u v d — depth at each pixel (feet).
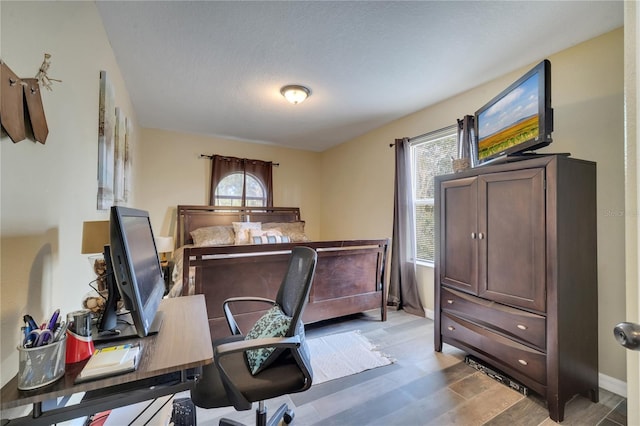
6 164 2.69
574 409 5.58
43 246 3.42
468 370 6.92
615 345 6.14
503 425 5.13
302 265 4.62
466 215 7.11
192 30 6.43
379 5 5.65
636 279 1.72
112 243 2.68
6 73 2.63
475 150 8.14
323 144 16.89
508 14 5.88
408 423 5.17
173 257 12.12
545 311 5.46
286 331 3.98
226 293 7.72
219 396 3.64
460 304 7.24
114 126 6.88
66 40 4.11
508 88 6.51
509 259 6.12
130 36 6.61
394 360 7.39
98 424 3.80
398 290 11.66
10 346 2.73
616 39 6.29
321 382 6.44
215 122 12.95
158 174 14.15
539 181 5.59
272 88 9.44
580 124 6.79
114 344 3.09
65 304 4.05
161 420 3.84
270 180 16.74
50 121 3.60
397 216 11.75
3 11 2.63
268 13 5.89
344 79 8.79
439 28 6.35
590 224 5.91
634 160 1.73
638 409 1.71
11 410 2.72
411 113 11.73
